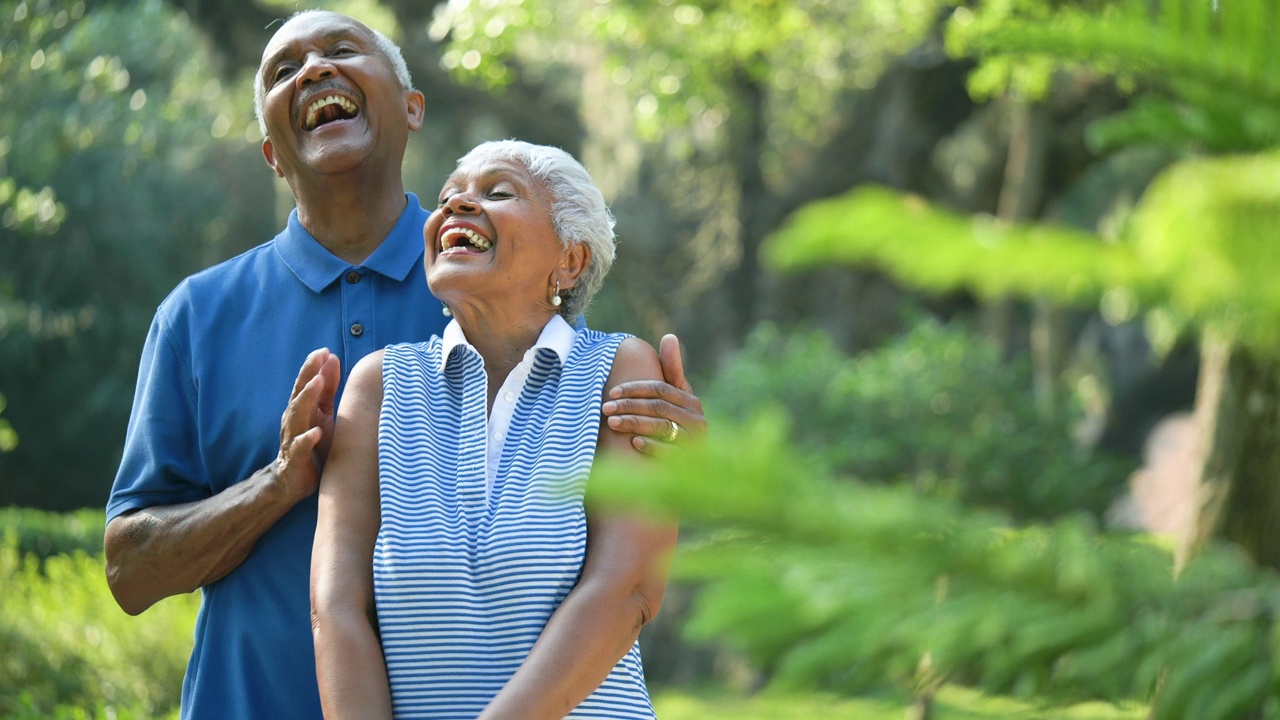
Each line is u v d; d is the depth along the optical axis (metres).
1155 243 0.38
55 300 19.12
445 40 15.34
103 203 18.84
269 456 2.96
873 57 14.41
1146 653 0.47
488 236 2.64
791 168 15.81
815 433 11.84
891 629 0.44
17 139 11.25
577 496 0.45
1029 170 13.83
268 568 2.83
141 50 14.18
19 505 20.50
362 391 2.63
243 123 16.44
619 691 2.45
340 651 2.31
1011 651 0.45
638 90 12.14
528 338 2.68
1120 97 12.48
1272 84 0.46
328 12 3.25
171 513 2.87
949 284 0.36
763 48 11.40
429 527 2.39
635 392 2.47
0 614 7.55
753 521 0.43
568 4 11.88
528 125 16.72
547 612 2.31
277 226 20.28
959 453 11.59
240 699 2.79
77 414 20.08
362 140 3.09
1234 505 5.52
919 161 15.52
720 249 16.44
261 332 3.07
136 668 7.40
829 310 16.19
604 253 2.76
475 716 2.28
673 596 9.75
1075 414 12.48
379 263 3.10
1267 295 0.39
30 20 10.97
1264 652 0.47
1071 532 0.50
